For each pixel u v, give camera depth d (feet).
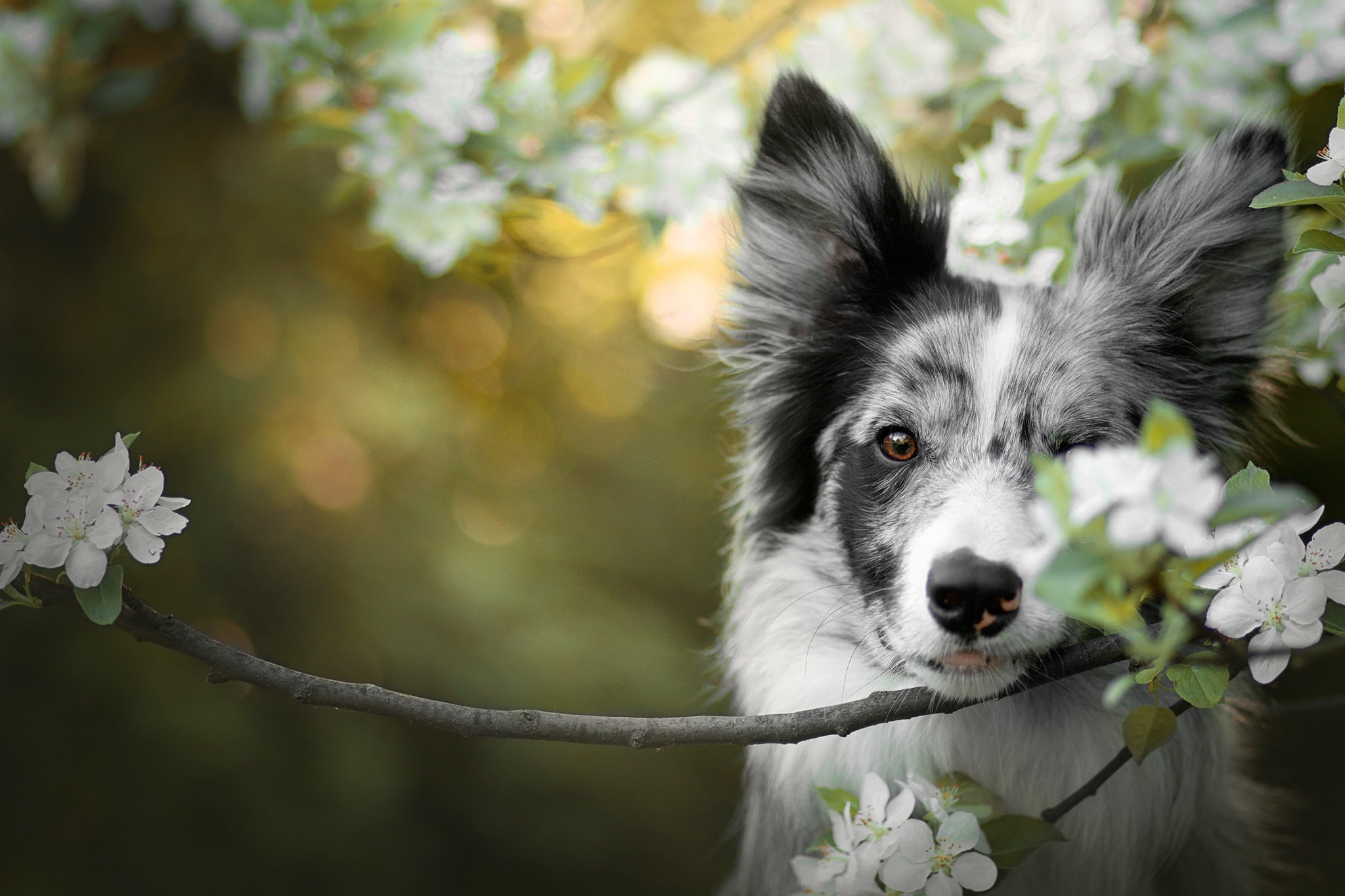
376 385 28.73
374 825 26.23
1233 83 13.82
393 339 31.24
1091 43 12.78
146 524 8.01
